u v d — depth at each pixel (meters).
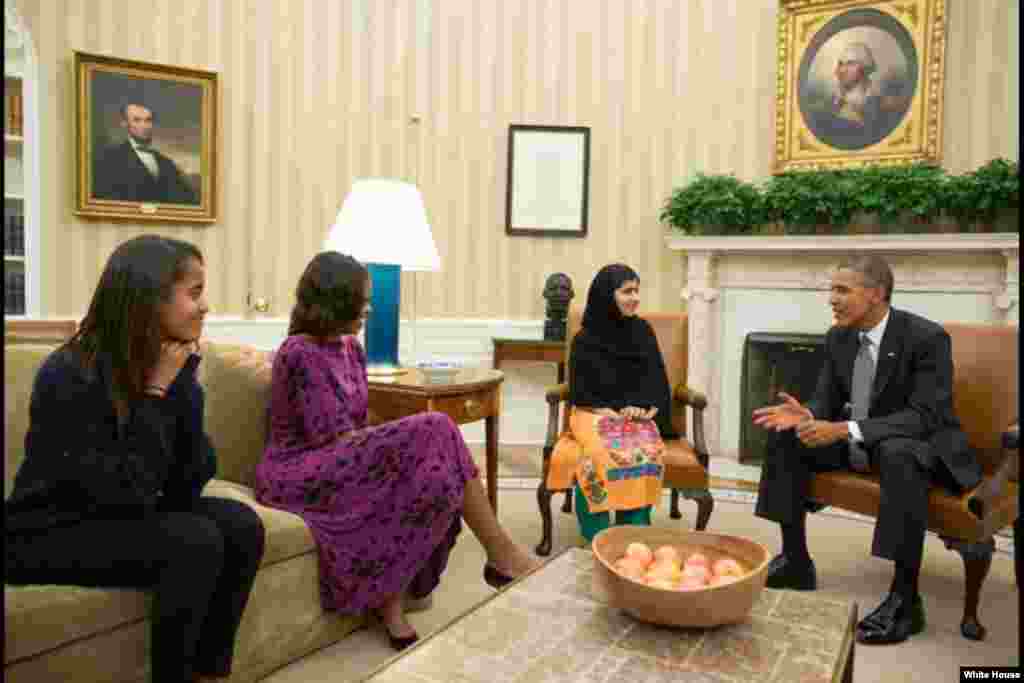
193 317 1.87
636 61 5.50
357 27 5.32
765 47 5.35
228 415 2.63
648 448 3.07
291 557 2.23
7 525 1.74
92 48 4.85
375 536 2.36
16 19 4.63
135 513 1.81
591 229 5.60
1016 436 2.49
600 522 3.13
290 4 5.21
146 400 1.82
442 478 2.38
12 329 2.97
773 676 1.40
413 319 5.48
